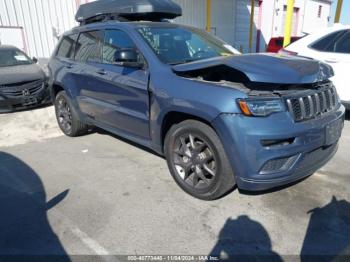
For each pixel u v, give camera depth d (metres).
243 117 2.48
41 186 3.46
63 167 3.95
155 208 2.96
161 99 3.05
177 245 2.46
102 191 3.31
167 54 3.38
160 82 3.09
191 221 2.75
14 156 4.38
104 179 3.59
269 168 2.55
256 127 2.46
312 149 2.67
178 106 2.88
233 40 17.23
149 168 3.84
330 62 5.27
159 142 3.31
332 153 3.07
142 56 3.39
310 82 2.67
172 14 4.31
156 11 4.09
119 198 3.16
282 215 2.79
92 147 4.65
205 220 2.76
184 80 2.91
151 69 3.24
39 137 5.25
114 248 2.44
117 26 3.83
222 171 2.75
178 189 3.30
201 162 2.94
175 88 2.93
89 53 4.34
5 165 4.07
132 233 2.61
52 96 5.36
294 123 2.55
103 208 2.99
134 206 3.01
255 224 2.68
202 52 3.68
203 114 2.67
